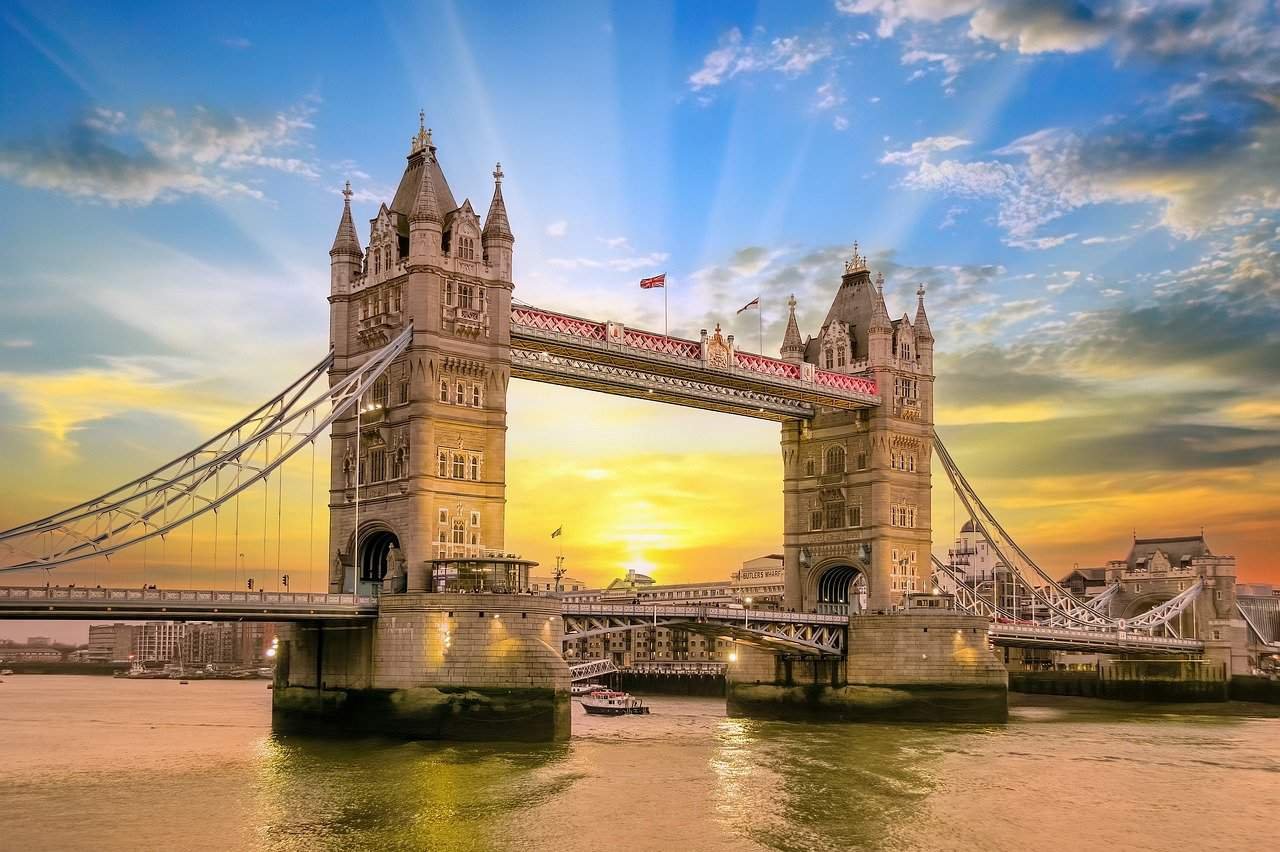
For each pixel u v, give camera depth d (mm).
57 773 93500
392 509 111438
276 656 118062
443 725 102500
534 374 125188
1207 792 89438
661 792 84875
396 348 110125
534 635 105562
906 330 158750
